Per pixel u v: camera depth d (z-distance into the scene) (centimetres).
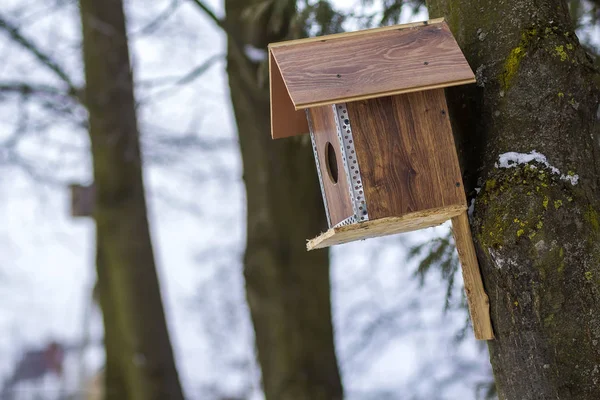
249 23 731
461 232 365
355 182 371
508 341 347
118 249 1034
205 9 724
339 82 356
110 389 1045
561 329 335
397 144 373
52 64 1072
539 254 336
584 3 580
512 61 359
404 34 373
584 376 333
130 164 1045
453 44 368
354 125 372
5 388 2803
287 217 799
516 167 352
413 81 356
